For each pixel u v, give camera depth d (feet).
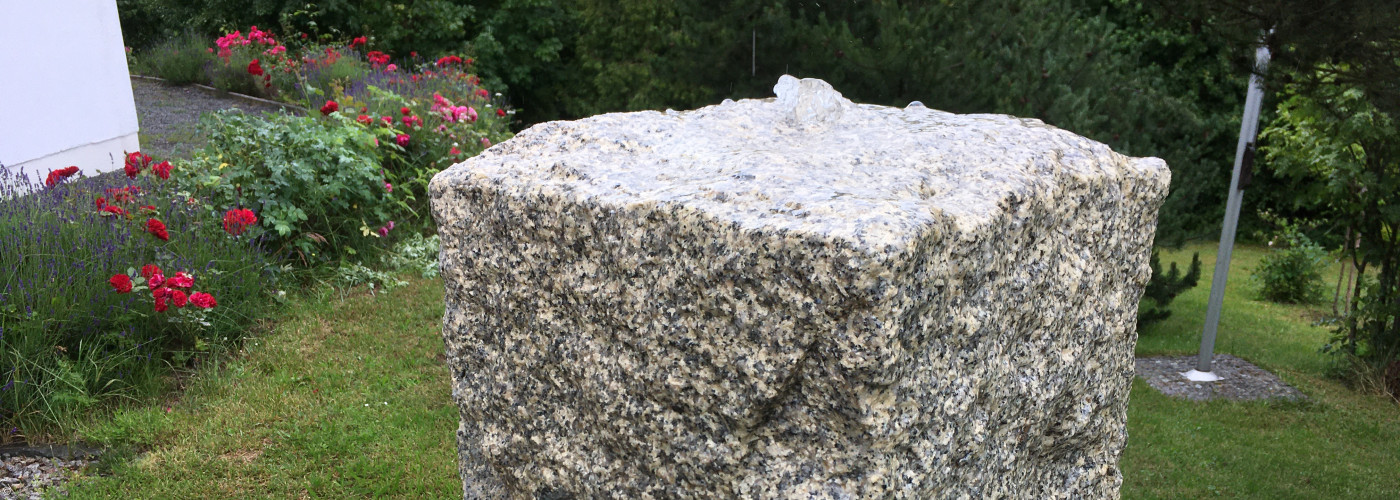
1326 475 16.03
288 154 19.65
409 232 22.30
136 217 16.40
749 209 5.23
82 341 13.87
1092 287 6.95
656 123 7.21
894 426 5.15
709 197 5.43
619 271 5.66
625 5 60.13
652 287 5.51
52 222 15.56
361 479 11.87
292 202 19.27
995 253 5.70
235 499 11.33
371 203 21.34
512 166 6.46
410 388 14.74
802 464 5.38
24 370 13.15
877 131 7.11
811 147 6.58
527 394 6.52
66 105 22.74
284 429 13.17
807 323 4.94
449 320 6.86
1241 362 23.85
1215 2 15.46
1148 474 15.52
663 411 5.73
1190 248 48.14
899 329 4.86
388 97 27.20
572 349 6.11
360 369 15.29
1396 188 20.35
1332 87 17.93
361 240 20.52
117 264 15.28
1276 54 15.56
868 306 4.75
